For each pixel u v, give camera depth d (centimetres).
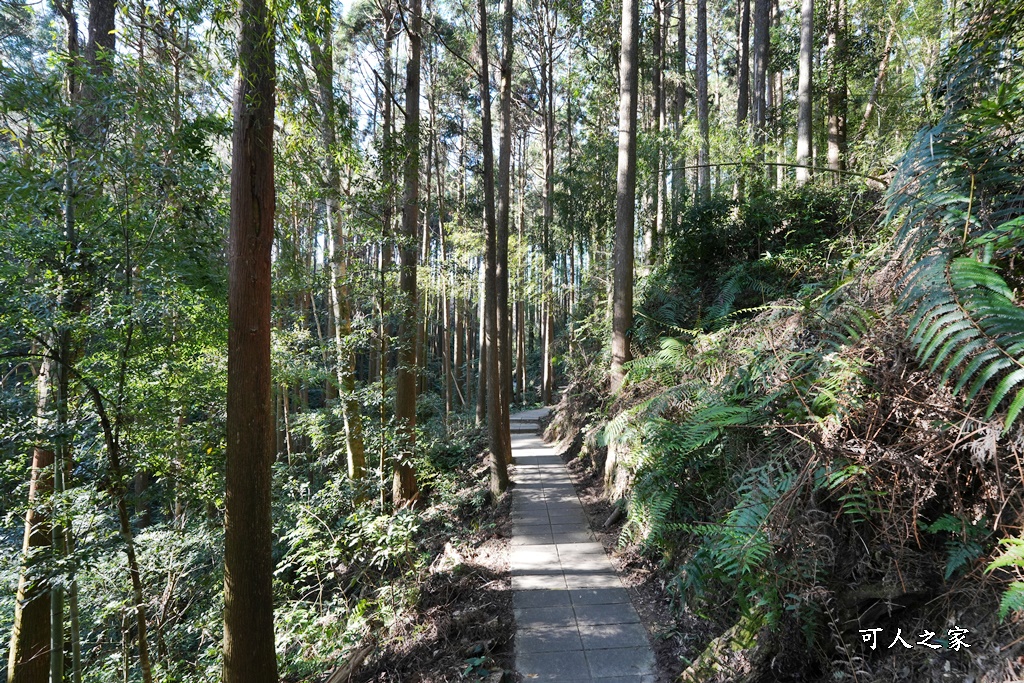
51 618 420
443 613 446
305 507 558
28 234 352
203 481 454
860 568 248
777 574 248
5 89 363
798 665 257
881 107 924
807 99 847
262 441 363
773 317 366
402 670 386
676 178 952
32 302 338
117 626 493
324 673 415
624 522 559
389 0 892
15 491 419
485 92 718
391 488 811
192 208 432
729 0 1745
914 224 263
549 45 1439
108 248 390
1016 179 237
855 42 1073
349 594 580
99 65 444
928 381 242
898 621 238
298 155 609
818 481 254
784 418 300
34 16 638
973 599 215
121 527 398
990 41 284
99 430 398
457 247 1284
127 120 408
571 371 1010
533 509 661
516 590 459
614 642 375
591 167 1138
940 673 213
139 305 360
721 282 613
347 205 683
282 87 440
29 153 389
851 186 619
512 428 1277
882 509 237
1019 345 180
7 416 357
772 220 633
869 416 256
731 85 1927
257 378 361
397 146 698
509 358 859
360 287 736
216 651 459
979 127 258
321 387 1109
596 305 974
